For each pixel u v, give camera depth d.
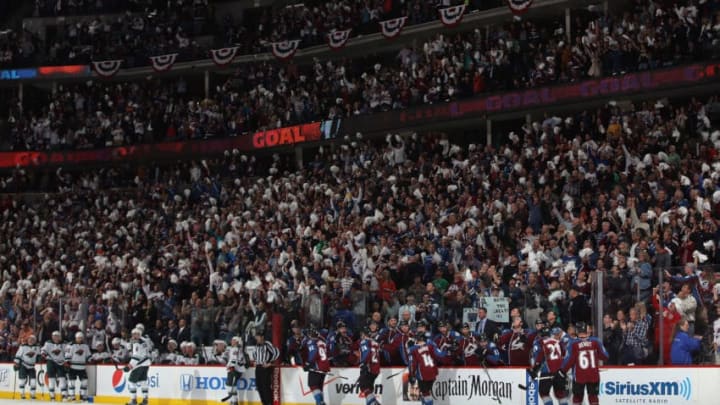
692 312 31.41
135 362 42.72
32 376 47.38
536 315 34.69
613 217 41.75
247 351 41.03
